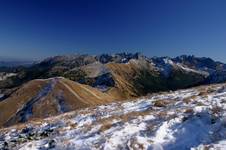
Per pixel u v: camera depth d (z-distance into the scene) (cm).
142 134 1598
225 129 1355
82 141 1731
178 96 3008
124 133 1681
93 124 2170
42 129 2606
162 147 1407
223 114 1520
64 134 2103
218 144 1236
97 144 1582
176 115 1786
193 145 1317
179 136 1470
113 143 1548
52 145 1819
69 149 1661
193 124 1534
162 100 2784
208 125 1467
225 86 2770
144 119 1936
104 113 2839
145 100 3256
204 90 2948
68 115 3253
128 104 3219
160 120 1802
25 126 2989
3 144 2244
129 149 1445
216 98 2156
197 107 1806
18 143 2181
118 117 2180
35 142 2047
